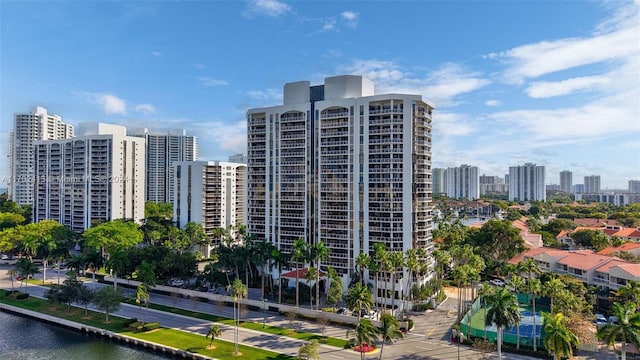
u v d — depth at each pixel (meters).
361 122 128.00
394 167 123.56
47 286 139.00
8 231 176.75
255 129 147.38
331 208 131.12
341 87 135.12
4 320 109.50
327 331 95.94
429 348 85.88
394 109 124.12
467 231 182.88
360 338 74.88
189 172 195.50
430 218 134.38
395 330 77.62
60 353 87.69
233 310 112.31
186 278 132.62
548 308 111.56
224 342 88.88
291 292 122.06
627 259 138.75
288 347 85.94
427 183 132.12
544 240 193.88
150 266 120.75
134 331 96.00
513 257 157.62
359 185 127.44
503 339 86.38
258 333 94.44
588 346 82.94
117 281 140.00
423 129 130.12
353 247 127.56
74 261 130.38
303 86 141.00
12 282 133.38
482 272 148.12
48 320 107.00
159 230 186.88
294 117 138.88
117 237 157.75
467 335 89.75
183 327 98.94
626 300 101.06
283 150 140.50
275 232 141.38
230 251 132.00
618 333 67.94
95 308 114.75
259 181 145.88
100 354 87.06
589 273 127.69
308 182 136.12
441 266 127.81
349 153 129.12
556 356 69.25
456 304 118.75
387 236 122.94
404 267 118.62
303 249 111.12
